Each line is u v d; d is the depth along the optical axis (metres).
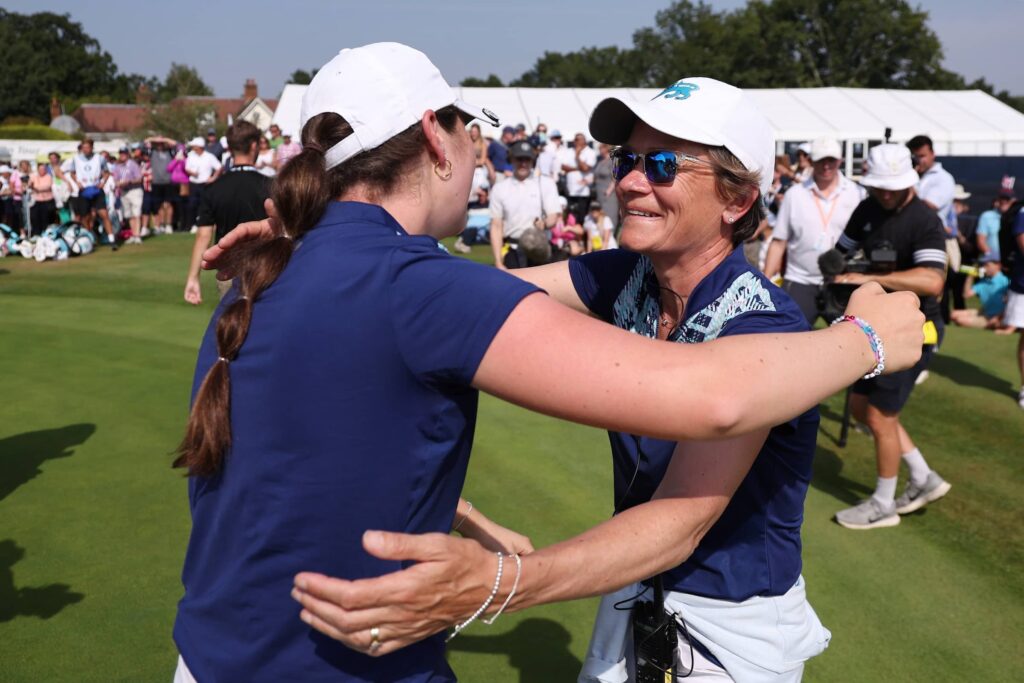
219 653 1.39
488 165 15.74
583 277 2.07
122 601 3.61
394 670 1.38
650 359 1.24
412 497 1.36
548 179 8.52
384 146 1.45
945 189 8.21
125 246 15.79
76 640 3.32
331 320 1.32
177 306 10.00
